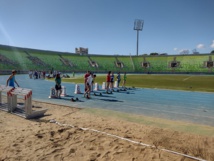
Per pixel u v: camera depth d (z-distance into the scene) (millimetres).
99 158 5078
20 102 11883
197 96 16578
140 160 4996
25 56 65812
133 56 84125
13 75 10641
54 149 5496
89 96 14875
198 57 73938
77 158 5055
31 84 26016
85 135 6504
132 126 7598
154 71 74812
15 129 6992
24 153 5230
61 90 14547
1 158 4926
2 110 9820
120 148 5617
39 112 8883
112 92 18172
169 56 79625
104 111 10203
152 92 18781
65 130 6945
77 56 80938
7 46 63562
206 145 5852
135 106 11875
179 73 68938
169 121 8570
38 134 6504
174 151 5449
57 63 71688
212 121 8797
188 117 9445
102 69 77250
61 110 10203
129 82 30312
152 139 6266
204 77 44656
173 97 15883
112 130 7043
